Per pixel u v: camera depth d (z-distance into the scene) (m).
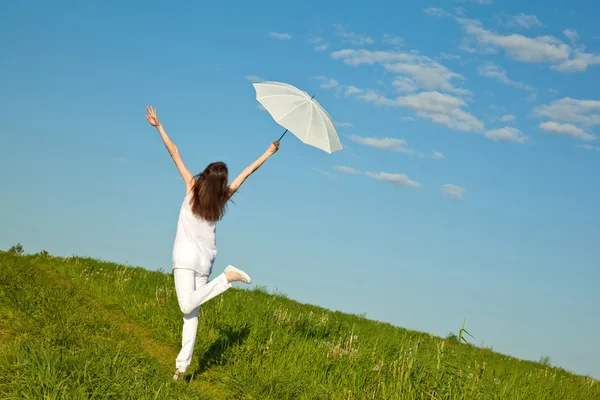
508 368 11.14
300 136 6.49
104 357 5.18
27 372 4.58
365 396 5.75
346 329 10.84
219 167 5.89
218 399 5.75
